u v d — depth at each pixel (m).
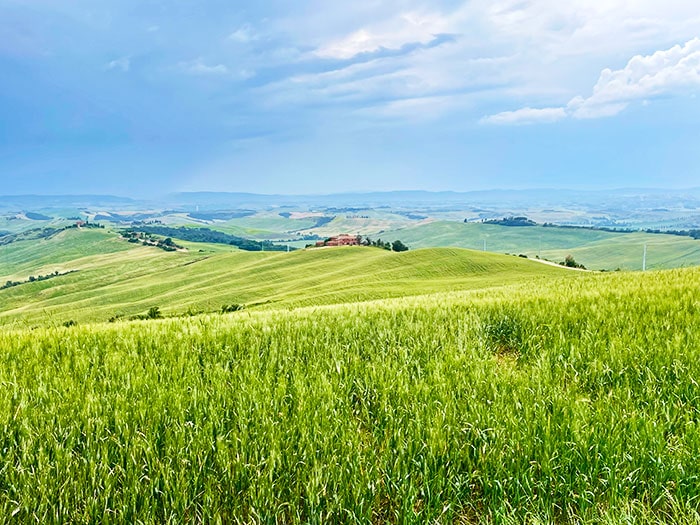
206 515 3.37
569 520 3.40
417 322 8.38
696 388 4.84
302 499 3.63
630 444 3.92
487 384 5.23
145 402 4.84
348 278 126.06
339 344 7.22
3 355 6.94
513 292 14.16
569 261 154.75
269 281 146.00
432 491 3.53
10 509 3.43
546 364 5.90
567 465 3.73
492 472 3.72
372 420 4.78
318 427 4.20
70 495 3.51
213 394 5.06
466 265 128.75
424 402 4.78
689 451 3.83
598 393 5.07
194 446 3.93
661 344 6.14
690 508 3.27
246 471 3.65
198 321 9.88
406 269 129.50
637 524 3.21
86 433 4.22
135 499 3.41
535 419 4.24
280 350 7.00
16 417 4.54
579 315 8.20
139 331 8.65
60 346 7.46
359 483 3.51
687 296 8.89
